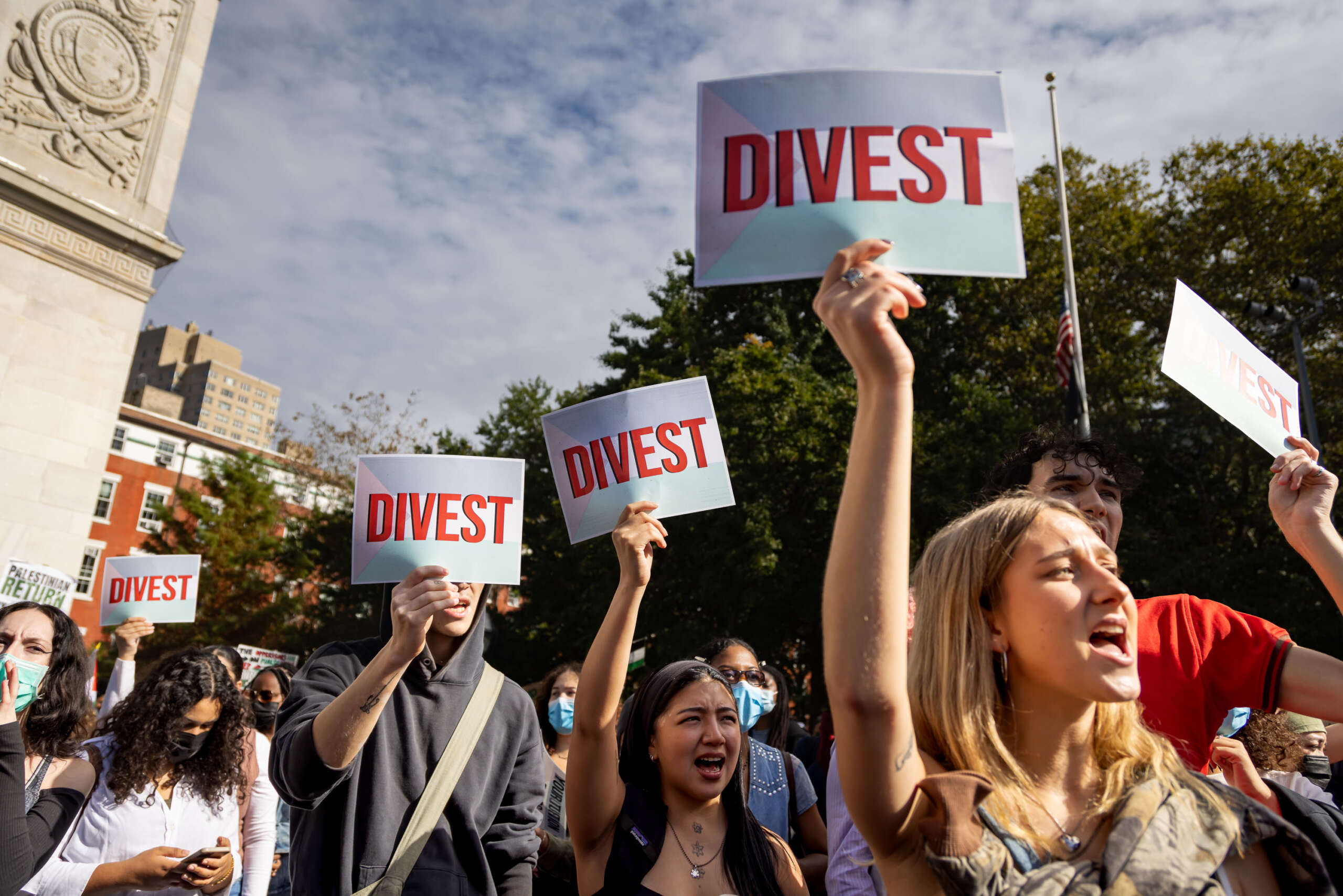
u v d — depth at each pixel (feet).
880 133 5.48
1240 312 62.39
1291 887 4.51
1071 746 4.91
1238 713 10.71
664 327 80.64
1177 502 62.95
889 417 4.27
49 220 43.39
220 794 12.35
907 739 4.25
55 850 10.25
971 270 5.26
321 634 101.50
